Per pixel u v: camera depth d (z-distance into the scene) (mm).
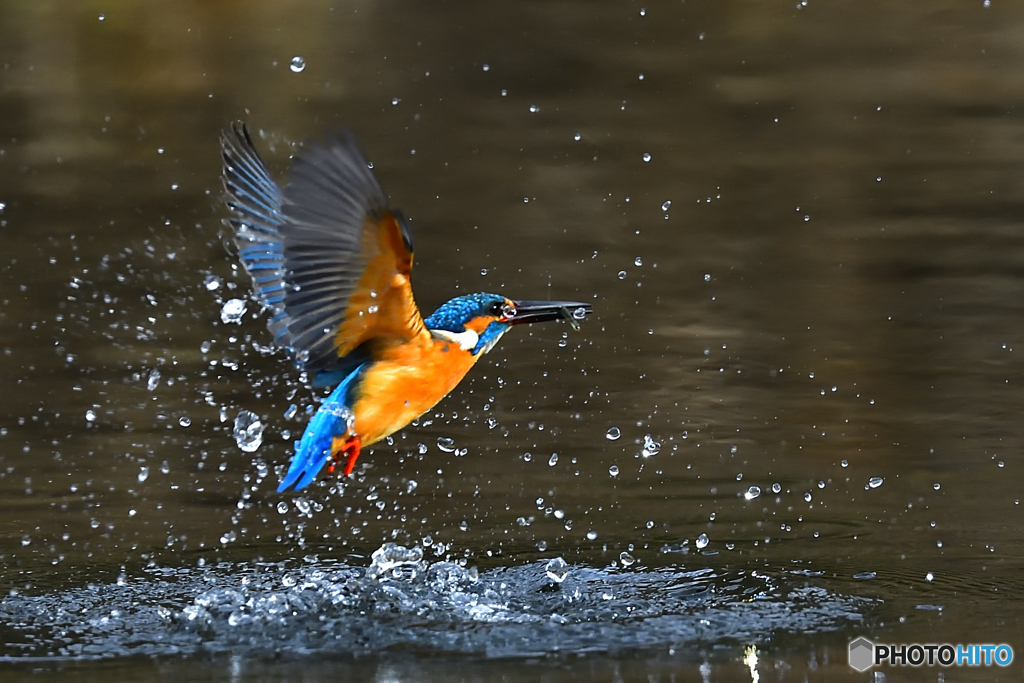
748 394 12062
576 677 6695
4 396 11719
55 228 16734
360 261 6988
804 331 13828
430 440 10945
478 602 7848
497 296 8273
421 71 25219
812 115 22859
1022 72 24766
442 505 9555
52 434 10867
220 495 9727
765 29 28344
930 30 27781
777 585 8047
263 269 7719
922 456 10461
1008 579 8086
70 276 15148
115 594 7957
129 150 20344
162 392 11984
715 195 18906
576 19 29547
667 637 7270
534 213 17969
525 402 11891
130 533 8969
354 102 22969
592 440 10945
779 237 17094
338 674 6766
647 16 29578
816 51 26594
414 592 7988
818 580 8102
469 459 10516
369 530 9102
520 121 22500
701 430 11172
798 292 15070
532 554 8641
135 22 28062
